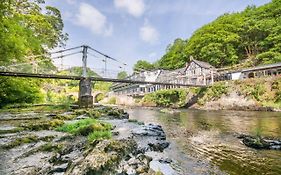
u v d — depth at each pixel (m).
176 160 9.12
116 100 80.06
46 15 41.56
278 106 33.12
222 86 45.28
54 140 10.13
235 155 9.91
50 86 58.41
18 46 20.80
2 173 6.25
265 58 58.88
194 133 15.66
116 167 6.28
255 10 85.69
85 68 35.03
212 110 40.12
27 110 23.95
